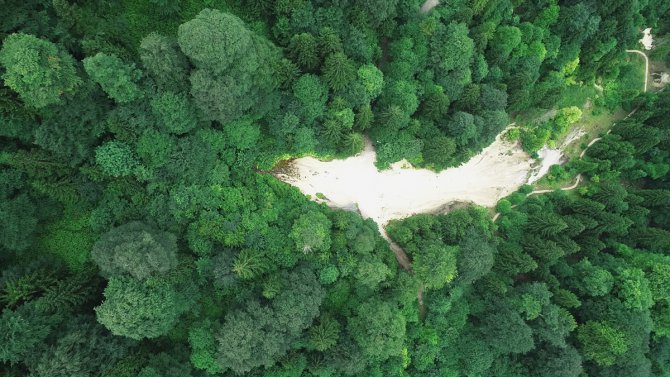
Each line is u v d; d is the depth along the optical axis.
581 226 67.38
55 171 51.09
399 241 65.75
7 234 49.47
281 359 56.66
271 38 60.19
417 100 64.56
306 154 66.88
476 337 66.31
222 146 59.41
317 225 58.25
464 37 62.47
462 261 62.53
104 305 48.03
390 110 61.19
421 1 64.50
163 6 54.75
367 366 61.59
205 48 47.00
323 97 60.69
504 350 64.06
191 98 52.72
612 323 64.75
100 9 51.66
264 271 56.94
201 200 57.66
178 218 56.72
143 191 56.03
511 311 63.62
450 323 66.00
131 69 49.28
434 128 67.19
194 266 56.47
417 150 65.38
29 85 43.72
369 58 62.75
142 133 52.94
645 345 64.81
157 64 48.53
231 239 57.19
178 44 50.25
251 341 51.53
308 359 58.94
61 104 47.94
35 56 42.88
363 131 67.81
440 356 66.00
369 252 61.47
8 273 50.41
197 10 57.81
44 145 48.66
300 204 64.75
